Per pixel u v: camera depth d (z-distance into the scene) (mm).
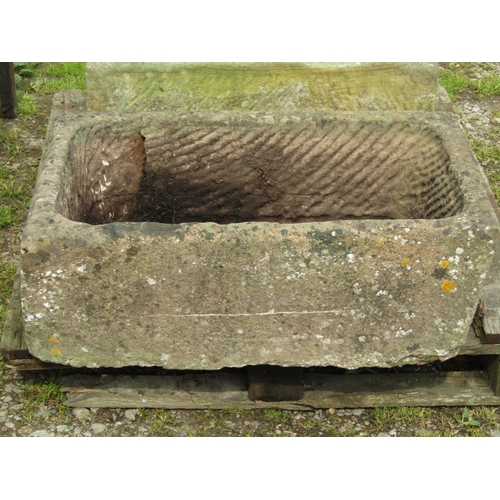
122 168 2082
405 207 2125
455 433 1954
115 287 1687
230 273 1684
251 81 2420
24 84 3143
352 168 2121
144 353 1773
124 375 1986
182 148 2086
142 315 1723
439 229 1674
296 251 1664
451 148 1941
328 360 1793
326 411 1986
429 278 1709
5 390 1986
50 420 1935
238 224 1677
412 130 2043
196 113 2059
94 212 2064
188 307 1719
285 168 2135
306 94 2451
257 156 2115
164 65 2373
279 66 2398
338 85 2443
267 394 1940
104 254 1651
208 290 1699
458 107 3094
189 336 1755
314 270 1684
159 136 2059
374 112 2070
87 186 2008
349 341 1771
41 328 1723
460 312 1750
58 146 1893
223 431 1935
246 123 2064
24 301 1688
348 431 1945
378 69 2424
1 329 2131
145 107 2436
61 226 1650
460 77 3254
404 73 2434
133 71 2377
